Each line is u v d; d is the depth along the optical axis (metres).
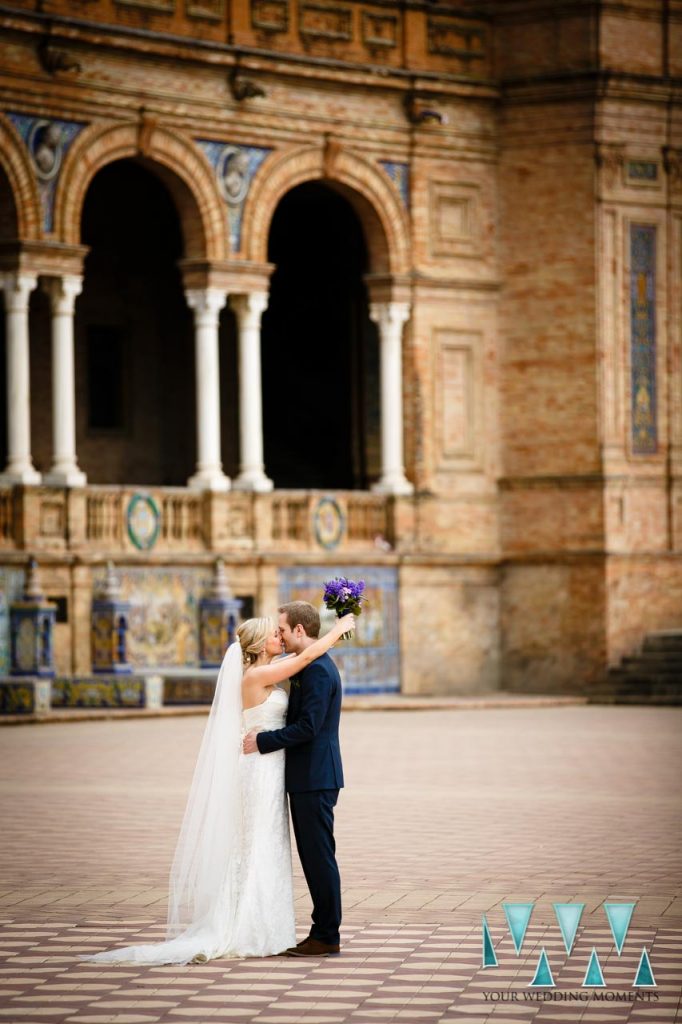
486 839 22.78
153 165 47.00
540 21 51.78
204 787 16.31
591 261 51.38
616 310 51.59
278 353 54.94
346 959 15.88
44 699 39.97
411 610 51.06
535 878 19.89
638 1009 14.02
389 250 50.94
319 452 54.47
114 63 45.66
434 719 42.94
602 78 51.12
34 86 44.25
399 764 31.94
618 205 51.66
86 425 52.25
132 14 45.91
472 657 52.09
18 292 44.34
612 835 23.12
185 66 46.94
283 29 48.72
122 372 53.00
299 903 18.56
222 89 47.62
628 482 51.50
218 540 47.31
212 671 43.94
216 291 47.69
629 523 51.59
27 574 42.62
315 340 54.47
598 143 51.28
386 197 50.75
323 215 54.19
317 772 16.19
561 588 51.66
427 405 51.47
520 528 52.25
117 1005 14.23
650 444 52.22
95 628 43.56
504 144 52.25
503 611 52.56
